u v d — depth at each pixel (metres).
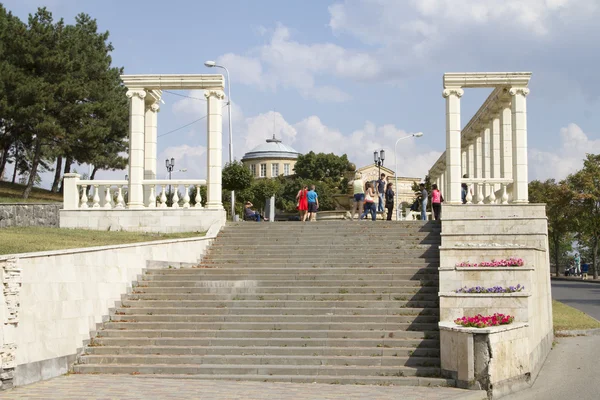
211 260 23.59
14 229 24.91
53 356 15.52
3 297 13.91
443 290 17.73
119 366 16.00
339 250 23.83
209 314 18.62
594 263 58.72
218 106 28.59
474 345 14.33
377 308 18.55
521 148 28.03
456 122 28.52
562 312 27.84
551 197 59.75
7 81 39.34
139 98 28.70
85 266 17.30
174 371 15.84
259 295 19.52
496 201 31.75
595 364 18.00
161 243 21.89
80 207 28.47
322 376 15.34
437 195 30.91
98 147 45.41
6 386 13.70
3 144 43.72
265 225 27.16
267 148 113.81
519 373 15.12
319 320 18.09
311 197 32.84
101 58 47.75
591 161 59.47
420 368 15.41
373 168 74.56
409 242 24.69
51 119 40.66
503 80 28.28
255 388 14.09
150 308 18.88
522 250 18.83
